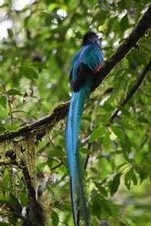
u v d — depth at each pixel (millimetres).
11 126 9672
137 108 13578
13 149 9867
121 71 11617
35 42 15094
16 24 15648
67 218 11477
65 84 15125
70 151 9211
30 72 11539
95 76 10047
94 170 11945
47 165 10266
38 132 10000
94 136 10805
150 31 11203
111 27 11805
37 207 9945
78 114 9664
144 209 16984
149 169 13133
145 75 12141
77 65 10133
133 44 9820
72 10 14008
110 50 12695
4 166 9914
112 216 11383
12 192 9750
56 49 15359
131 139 14391
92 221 10984
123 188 17500
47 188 9773
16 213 9727
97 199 11289
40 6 15039
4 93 10539
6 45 14773
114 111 12133
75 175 8938
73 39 13617
